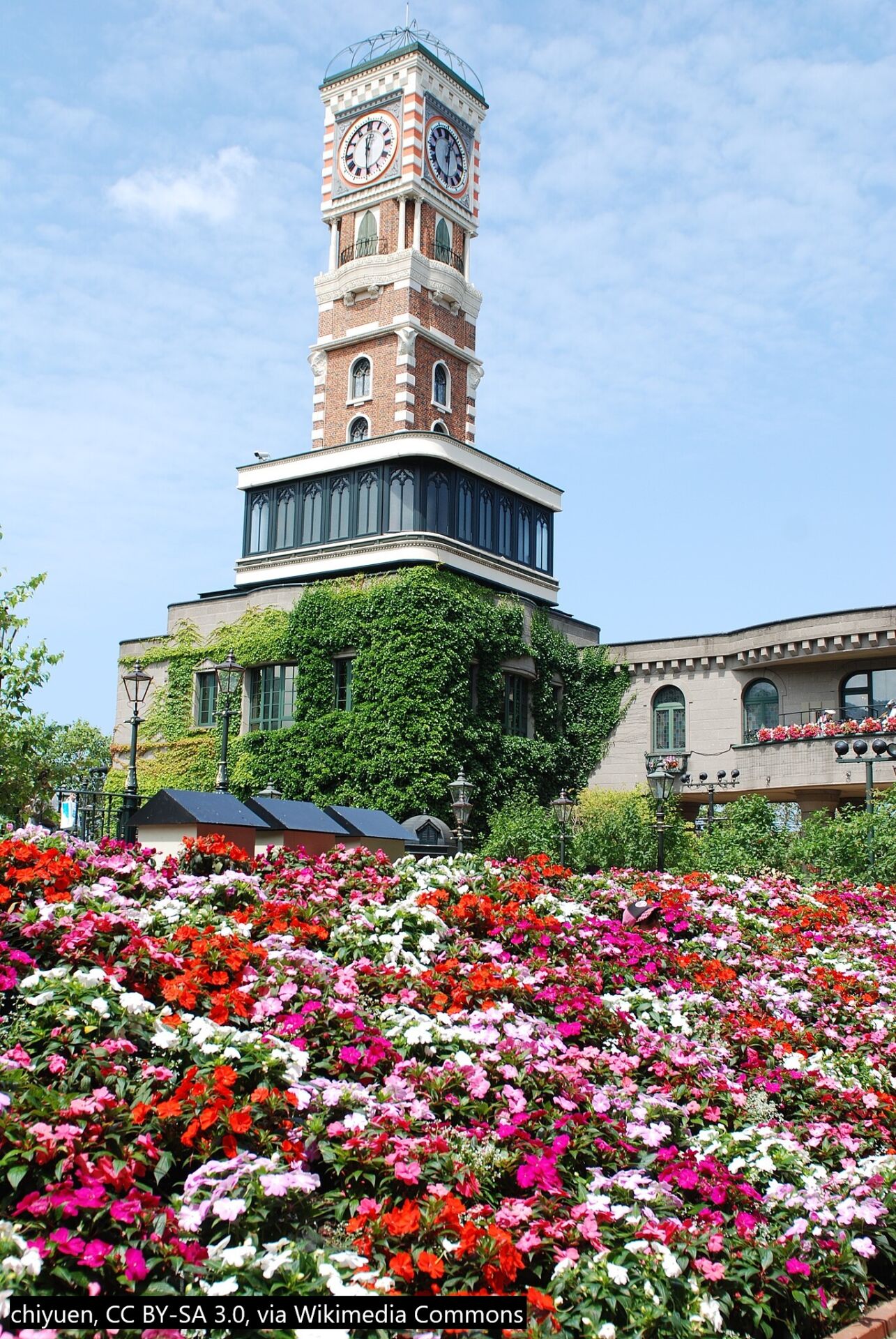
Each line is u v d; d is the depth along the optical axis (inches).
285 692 1792.6
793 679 1771.7
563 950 533.3
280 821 733.9
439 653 1659.7
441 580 1706.4
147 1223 236.5
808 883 1045.8
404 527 1843.0
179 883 495.5
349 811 854.5
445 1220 260.8
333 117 2171.5
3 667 1192.8
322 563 1882.4
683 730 1868.8
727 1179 324.2
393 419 2014.0
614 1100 361.1
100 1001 307.4
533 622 1865.2
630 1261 277.0
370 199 2102.6
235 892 498.3
